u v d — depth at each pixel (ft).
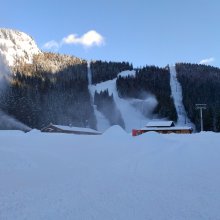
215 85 602.85
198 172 41.11
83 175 37.88
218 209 24.77
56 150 55.67
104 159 52.01
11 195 27.50
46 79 535.60
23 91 401.49
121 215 22.97
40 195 27.81
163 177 37.47
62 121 368.48
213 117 307.17
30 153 48.49
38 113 341.82
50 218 21.80
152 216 22.94
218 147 71.31
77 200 26.50
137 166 45.34
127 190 30.53
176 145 75.87
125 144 70.03
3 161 40.34
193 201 26.91
